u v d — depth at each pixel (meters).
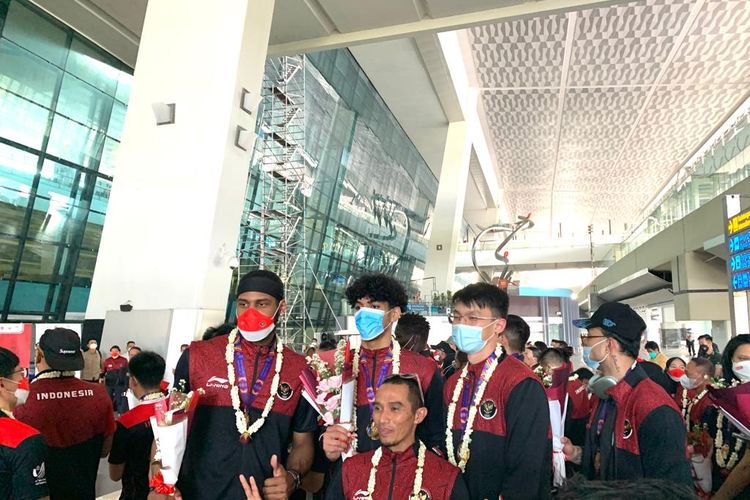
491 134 30.86
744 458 2.68
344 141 20.91
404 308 2.69
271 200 15.17
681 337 24.30
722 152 17.20
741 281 7.88
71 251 13.66
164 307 8.05
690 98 25.53
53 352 2.79
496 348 2.56
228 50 8.51
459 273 43.62
